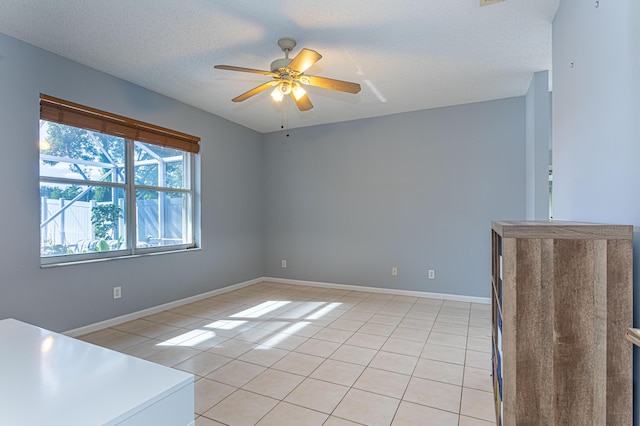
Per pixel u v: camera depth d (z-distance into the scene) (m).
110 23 2.52
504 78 3.55
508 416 1.25
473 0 2.27
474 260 4.36
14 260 2.73
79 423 0.69
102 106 3.33
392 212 4.81
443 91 3.92
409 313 3.89
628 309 1.16
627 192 1.32
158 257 3.91
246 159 5.39
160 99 3.93
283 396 2.16
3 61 2.66
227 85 3.69
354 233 5.07
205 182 4.58
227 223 4.97
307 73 3.39
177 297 4.15
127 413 0.73
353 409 2.02
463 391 2.22
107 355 0.99
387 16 2.44
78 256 3.24
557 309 1.21
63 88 3.03
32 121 2.83
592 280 1.18
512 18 2.47
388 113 4.76
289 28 2.59
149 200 3.96
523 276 1.23
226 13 2.39
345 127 5.11
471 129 4.35
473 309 4.05
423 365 2.59
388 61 3.14
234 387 2.27
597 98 1.63
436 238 4.55
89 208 3.35
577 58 1.93
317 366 2.57
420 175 4.64
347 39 2.76
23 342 1.08
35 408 0.73
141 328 3.37
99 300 3.31
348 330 3.34
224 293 4.86
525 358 1.23
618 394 1.16
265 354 2.78
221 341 3.05
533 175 3.48
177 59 3.09
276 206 5.68
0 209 2.65
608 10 1.49
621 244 1.17
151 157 3.98
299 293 4.87
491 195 4.26
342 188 5.15
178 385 0.84
